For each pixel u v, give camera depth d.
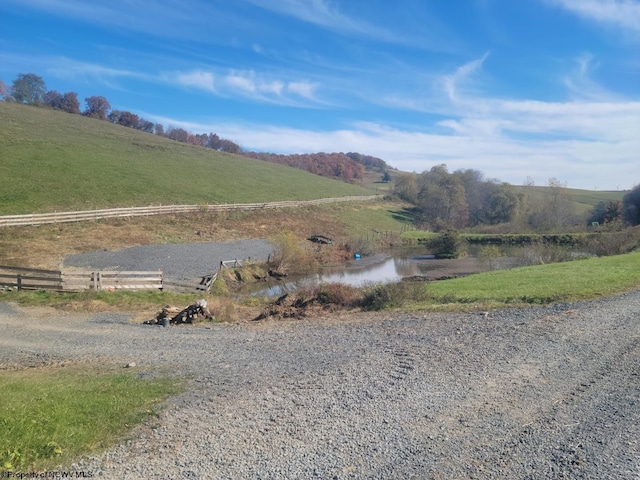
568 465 4.99
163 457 5.17
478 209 75.88
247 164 87.44
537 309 13.26
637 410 6.38
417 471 4.89
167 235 39.56
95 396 7.05
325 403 6.85
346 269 38.06
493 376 7.86
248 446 5.47
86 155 58.66
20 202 38.00
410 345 10.09
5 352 11.32
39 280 20.52
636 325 11.04
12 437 5.19
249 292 27.25
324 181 91.69
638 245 31.80
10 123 66.38
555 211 63.09
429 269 37.53
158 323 14.79
